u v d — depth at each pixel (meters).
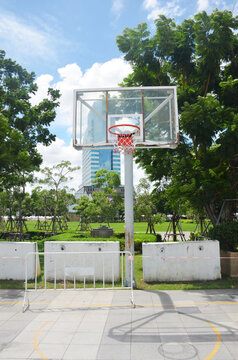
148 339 5.18
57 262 9.62
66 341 5.14
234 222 10.84
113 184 27.58
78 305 7.16
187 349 4.78
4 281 9.52
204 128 10.52
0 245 9.88
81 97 9.66
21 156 15.67
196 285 8.87
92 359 4.51
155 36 12.12
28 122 17.19
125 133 9.44
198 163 12.13
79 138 9.48
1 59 18.03
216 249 9.55
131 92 9.64
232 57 12.48
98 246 9.56
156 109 9.56
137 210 19.67
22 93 16.56
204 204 11.74
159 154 13.20
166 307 6.93
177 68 12.90
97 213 28.56
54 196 29.86
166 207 18.81
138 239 16.28
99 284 9.15
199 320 6.04
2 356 4.62
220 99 12.38
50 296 7.95
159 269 9.35
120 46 12.26
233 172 12.04
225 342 5.02
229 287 8.63
